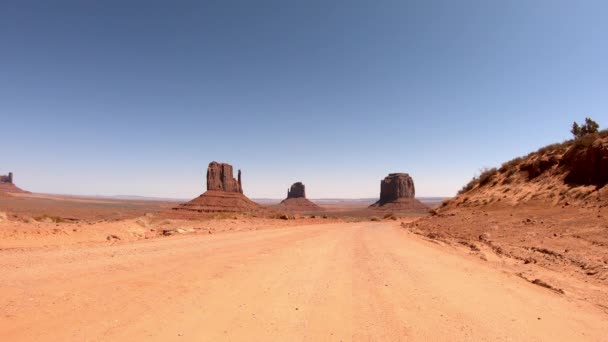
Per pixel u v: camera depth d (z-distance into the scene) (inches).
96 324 204.4
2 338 180.7
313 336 198.1
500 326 215.0
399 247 601.3
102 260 391.5
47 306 229.1
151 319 215.8
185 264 386.9
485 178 1323.8
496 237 597.3
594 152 760.3
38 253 426.6
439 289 304.0
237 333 199.9
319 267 408.5
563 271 351.9
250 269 378.3
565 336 200.4
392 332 205.0
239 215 1884.8
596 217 561.6
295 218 2036.2
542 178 960.9
